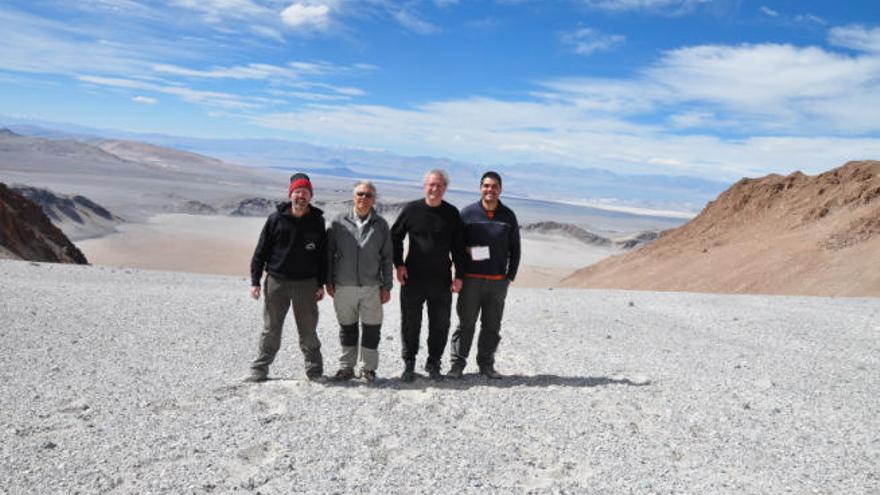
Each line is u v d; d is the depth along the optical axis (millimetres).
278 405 6117
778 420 6195
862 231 38031
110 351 8586
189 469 4469
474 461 4844
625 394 6965
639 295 18984
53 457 4582
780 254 41031
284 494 4133
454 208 7168
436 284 7117
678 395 7020
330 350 9438
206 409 5926
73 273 20062
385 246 7164
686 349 10195
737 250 46750
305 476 4422
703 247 52406
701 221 59219
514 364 8648
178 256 136750
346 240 7059
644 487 4480
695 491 4438
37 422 5355
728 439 5570
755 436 5672
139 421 5500
